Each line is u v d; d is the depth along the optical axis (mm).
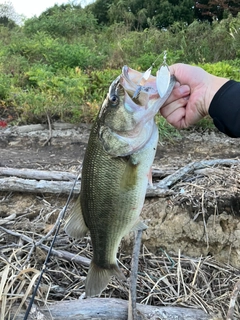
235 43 1625
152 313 514
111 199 372
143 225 392
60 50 1502
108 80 1210
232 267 656
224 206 679
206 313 534
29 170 761
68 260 597
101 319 493
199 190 703
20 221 671
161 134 975
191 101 422
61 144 963
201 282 617
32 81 1290
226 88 406
